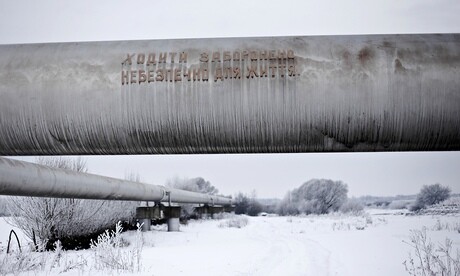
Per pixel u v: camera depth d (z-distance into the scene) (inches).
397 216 1638.8
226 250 592.7
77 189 394.9
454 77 110.1
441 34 116.6
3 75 116.2
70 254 502.0
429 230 852.0
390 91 110.8
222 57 113.8
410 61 111.3
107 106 115.1
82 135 118.6
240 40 117.2
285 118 113.4
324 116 112.7
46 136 119.2
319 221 1549.0
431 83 110.3
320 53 113.3
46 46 120.8
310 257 530.0
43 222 569.9
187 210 1561.3
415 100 110.9
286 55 113.0
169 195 818.2
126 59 115.7
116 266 406.6
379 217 1587.1
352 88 111.3
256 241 749.9
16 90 115.6
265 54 113.6
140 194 634.8
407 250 565.9
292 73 112.0
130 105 114.7
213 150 124.0
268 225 1343.5
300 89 112.0
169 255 520.4
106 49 118.2
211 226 1162.6
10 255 410.3
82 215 596.7
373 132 114.6
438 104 110.8
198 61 114.0
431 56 111.6
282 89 112.2
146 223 814.5
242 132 116.1
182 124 115.3
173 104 114.0
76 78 115.3
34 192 314.7
